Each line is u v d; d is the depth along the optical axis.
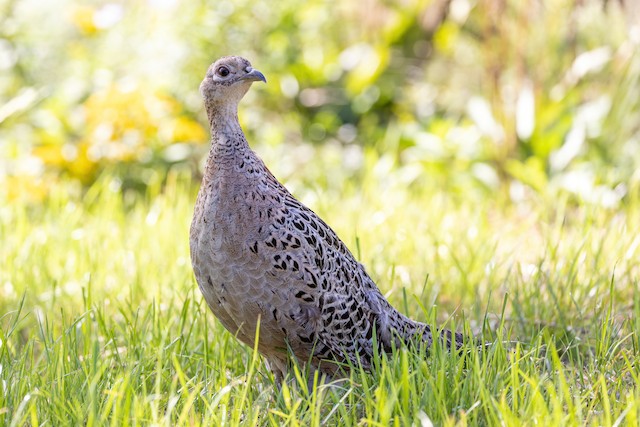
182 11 16.62
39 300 10.05
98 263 10.96
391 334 7.84
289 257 7.16
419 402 6.69
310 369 7.73
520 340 8.70
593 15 16.34
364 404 7.25
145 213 13.75
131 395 6.80
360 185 15.07
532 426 6.26
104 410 6.54
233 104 7.33
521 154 14.90
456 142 15.43
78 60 17.03
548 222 12.48
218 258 7.20
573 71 15.63
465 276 9.76
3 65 16.42
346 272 7.58
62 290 9.96
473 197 14.34
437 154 15.20
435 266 10.49
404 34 18.83
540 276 9.36
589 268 10.05
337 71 18.02
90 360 7.45
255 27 17.16
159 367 6.75
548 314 9.09
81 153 15.01
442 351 7.16
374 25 18.34
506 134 14.74
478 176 14.71
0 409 6.45
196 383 7.53
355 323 7.59
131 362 7.37
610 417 6.51
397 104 17.77
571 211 13.45
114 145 15.11
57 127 15.85
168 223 12.21
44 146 15.48
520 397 6.71
